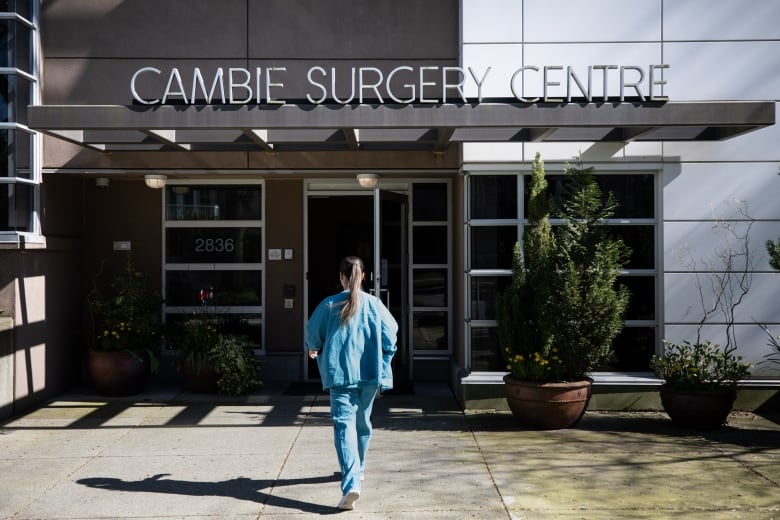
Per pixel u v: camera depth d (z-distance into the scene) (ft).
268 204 31.83
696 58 26.08
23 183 26.30
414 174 29.27
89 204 31.63
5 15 25.98
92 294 30.91
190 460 20.36
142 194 31.73
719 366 24.08
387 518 16.05
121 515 16.26
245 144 27.02
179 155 28.37
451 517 16.10
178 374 31.04
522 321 24.25
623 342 26.48
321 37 28.09
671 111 21.49
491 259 26.68
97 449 21.49
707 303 25.94
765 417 25.30
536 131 24.45
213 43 28.07
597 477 18.76
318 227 32.63
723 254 25.99
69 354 29.96
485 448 21.42
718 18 26.05
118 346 28.60
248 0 28.07
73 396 28.55
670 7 26.12
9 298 25.45
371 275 32.42
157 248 31.76
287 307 31.83
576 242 23.40
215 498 17.29
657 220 26.30
